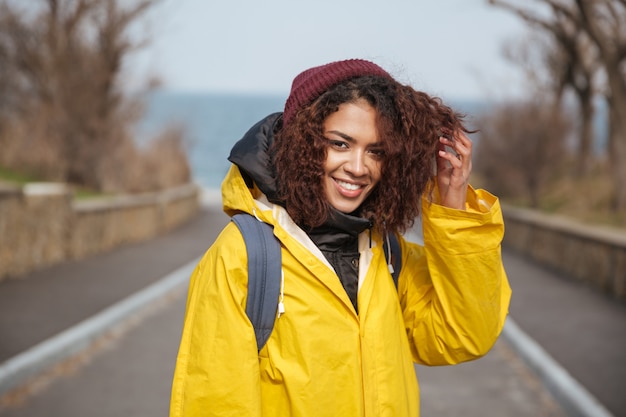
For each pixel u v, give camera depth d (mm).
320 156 2092
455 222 2186
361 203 2277
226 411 1994
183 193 29422
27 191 13164
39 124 22750
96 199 20969
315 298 2092
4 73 22234
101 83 23906
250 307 2070
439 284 2266
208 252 2168
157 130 32156
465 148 2213
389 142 2092
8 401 6168
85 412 5941
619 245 11852
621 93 17453
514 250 20031
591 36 17062
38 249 13188
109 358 7691
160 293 11500
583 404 6051
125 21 24203
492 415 6203
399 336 2221
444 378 7395
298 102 2133
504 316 2336
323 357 2064
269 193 2141
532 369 7672
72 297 10477
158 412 5980
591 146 24859
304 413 2033
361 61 2178
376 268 2225
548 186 25453
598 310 10703
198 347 2037
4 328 8305
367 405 2094
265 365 2078
